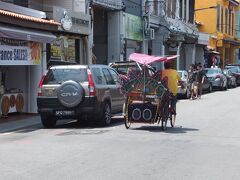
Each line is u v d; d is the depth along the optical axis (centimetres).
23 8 2227
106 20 3509
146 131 1573
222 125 1733
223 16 6950
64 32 2611
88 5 2945
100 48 3531
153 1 4109
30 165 1024
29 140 1391
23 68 2230
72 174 938
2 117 2016
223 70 4625
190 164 1036
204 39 5675
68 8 2819
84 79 1677
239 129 1622
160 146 1266
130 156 1123
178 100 3042
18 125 1800
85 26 2798
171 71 1653
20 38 1956
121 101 1895
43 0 2702
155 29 4228
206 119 1930
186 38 4925
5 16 1861
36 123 1867
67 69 1705
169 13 4625
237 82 4956
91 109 1658
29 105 2219
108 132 1550
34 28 2112
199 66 3219
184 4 5216
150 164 1034
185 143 1320
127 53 3641
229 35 7288
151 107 1602
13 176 924
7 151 1198
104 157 1110
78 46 2828
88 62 2883
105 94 1734
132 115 1619
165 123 1593
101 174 938
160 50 4256
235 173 952
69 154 1148
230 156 1130
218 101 2922
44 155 1138
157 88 1593
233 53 7769
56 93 1672
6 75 2242
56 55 2566
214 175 933
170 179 898
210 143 1323
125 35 3566
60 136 1470
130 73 2159
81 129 1650
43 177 913
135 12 3838
